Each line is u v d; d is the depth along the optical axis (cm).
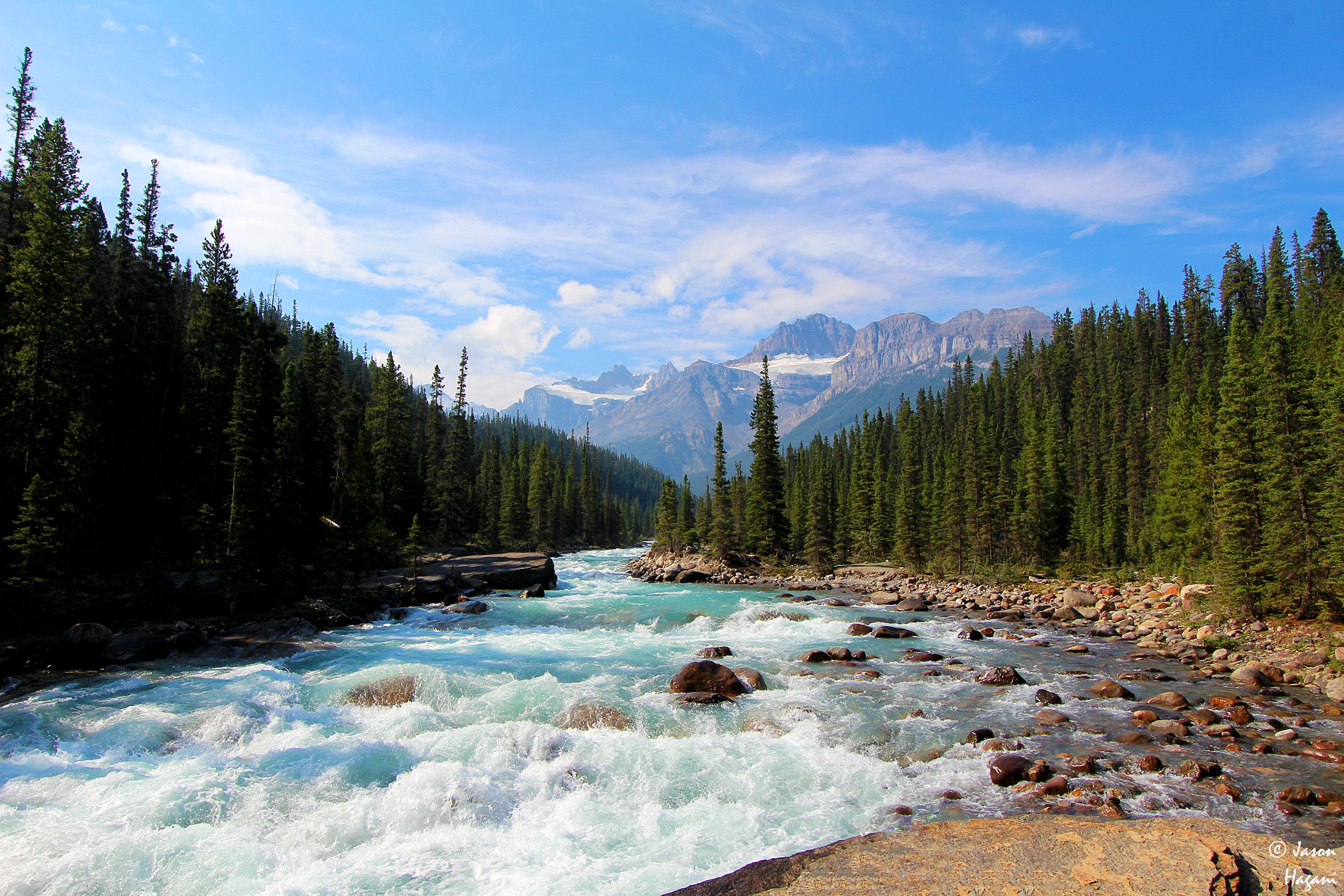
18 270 3428
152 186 5559
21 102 4166
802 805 1271
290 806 1236
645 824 1198
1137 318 12112
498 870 1036
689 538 9156
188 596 3181
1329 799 1238
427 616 3741
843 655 2583
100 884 970
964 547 6944
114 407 3878
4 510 2909
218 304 4862
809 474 12200
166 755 1520
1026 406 11750
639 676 2231
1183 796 1277
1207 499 4531
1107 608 4344
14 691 2036
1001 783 1353
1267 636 2900
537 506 12106
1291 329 5638
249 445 3794
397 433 7738
